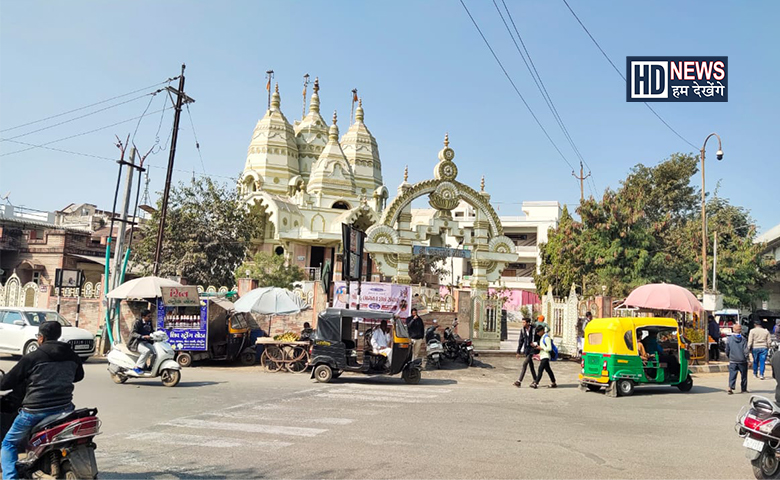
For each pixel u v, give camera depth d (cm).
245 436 924
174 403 1234
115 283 2353
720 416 1196
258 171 5734
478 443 893
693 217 4766
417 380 1698
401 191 2623
